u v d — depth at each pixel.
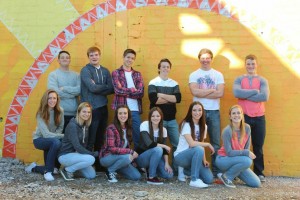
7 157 6.75
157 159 5.58
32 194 5.02
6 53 6.76
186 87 6.50
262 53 6.32
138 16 6.58
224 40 6.41
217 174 5.94
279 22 6.28
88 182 5.63
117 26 6.61
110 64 6.63
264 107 6.16
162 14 6.54
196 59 6.47
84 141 5.78
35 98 6.71
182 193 5.13
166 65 6.14
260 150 5.99
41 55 6.71
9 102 6.75
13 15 6.75
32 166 6.17
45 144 5.79
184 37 6.50
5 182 5.56
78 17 6.66
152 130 5.72
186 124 5.68
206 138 6.30
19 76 6.74
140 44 6.58
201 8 6.46
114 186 5.44
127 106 5.80
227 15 6.40
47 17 6.71
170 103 6.10
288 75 6.27
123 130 5.72
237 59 6.38
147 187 5.41
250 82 5.96
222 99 6.42
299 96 6.25
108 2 6.61
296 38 6.24
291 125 6.28
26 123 6.72
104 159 5.66
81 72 6.17
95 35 6.64
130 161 5.58
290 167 6.28
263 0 6.31
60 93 6.15
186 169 5.82
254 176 5.52
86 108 5.68
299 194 5.19
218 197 4.97
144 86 6.57
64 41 6.69
